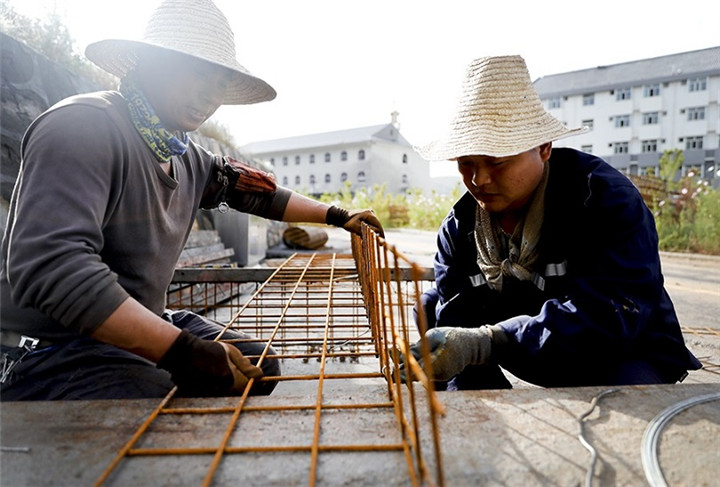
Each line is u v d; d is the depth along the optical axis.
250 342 1.58
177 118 1.42
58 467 0.74
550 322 1.25
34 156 1.14
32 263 1.00
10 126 2.73
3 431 0.85
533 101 1.42
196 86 1.38
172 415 0.92
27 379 1.27
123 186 1.29
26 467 0.74
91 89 4.08
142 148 1.35
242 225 6.05
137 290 1.38
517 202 1.47
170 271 1.52
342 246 9.33
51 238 1.02
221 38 1.42
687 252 7.94
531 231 1.47
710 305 3.94
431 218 16.58
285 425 0.89
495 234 1.61
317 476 0.72
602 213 1.33
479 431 0.86
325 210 2.03
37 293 1.00
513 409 0.95
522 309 1.64
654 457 0.77
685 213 8.84
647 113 35.03
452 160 1.48
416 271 0.63
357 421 0.90
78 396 1.21
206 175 1.77
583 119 37.22
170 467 0.74
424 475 0.70
